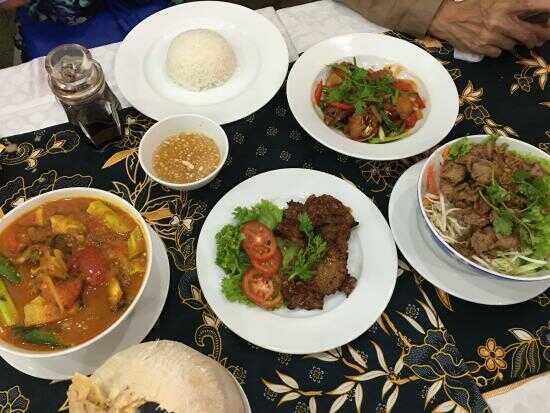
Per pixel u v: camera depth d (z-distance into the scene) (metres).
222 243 0.47
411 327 0.46
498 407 0.42
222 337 0.45
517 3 0.62
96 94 0.50
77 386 0.35
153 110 0.58
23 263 0.44
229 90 0.61
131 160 0.55
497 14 0.61
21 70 0.62
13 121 0.58
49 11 0.79
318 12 0.67
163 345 0.37
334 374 0.43
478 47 0.62
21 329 0.41
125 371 0.35
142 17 0.82
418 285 0.48
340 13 0.67
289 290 0.45
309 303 0.45
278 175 0.52
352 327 0.44
